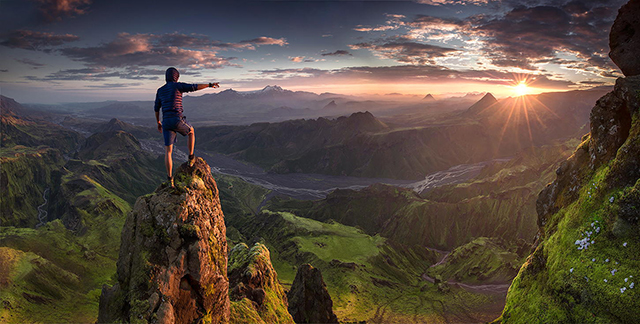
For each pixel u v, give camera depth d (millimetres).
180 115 18188
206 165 22703
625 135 28984
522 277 33875
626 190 25766
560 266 28641
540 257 32531
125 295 17969
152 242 18312
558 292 27828
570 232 29328
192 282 19141
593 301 24922
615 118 29641
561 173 35312
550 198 36219
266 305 45781
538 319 28594
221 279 21125
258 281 51750
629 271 23828
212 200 21719
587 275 25891
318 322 73125
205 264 19375
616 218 25953
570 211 30750
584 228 28062
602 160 30344
